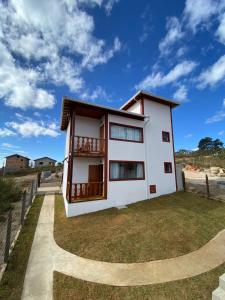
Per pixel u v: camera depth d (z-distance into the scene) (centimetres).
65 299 388
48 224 862
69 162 1084
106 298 392
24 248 625
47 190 1830
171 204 1127
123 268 510
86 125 1324
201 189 1490
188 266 514
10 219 584
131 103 1538
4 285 434
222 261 538
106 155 1150
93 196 1180
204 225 804
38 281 451
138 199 1234
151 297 393
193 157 4191
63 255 583
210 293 401
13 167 5509
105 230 772
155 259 554
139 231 750
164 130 1495
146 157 1338
